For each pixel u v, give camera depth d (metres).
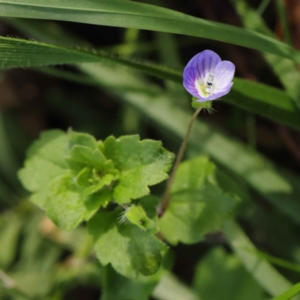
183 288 0.26
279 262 0.25
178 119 0.27
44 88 0.30
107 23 0.23
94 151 0.23
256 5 0.28
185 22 0.23
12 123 0.29
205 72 0.22
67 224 0.23
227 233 0.26
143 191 0.23
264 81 0.28
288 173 0.26
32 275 0.27
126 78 0.28
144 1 0.28
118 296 0.24
